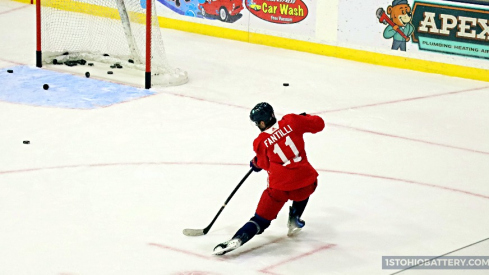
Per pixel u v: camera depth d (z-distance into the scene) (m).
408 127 28.38
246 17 40.16
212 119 28.56
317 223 20.11
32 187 21.95
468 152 26.00
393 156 25.33
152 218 20.11
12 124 27.48
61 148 25.17
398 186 22.75
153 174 23.09
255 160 18.36
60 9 36.81
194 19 42.00
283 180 17.84
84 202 20.98
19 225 19.50
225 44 40.03
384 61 36.62
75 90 31.69
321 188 22.41
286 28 39.12
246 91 32.41
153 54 33.38
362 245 18.89
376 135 27.38
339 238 19.25
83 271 17.25
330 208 21.05
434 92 32.78
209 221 20.03
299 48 39.00
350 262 17.97
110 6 36.09
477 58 34.06
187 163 24.08
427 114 29.98
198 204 21.05
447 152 25.91
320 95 32.09
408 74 35.31
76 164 23.78
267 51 38.91
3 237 18.81
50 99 30.48
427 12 34.78
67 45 36.03
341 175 23.48
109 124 27.69
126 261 17.78
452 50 34.62
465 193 22.38
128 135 26.55
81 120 28.08
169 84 32.69
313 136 27.08
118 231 19.31
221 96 31.56
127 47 36.03
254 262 17.89
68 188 21.92
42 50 35.12
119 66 35.12
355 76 34.94
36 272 17.16
